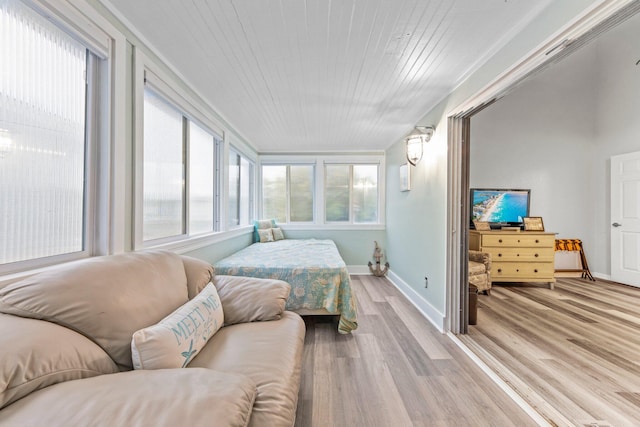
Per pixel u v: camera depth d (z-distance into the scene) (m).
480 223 4.32
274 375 1.10
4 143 1.08
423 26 1.62
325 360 2.06
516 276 3.99
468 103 2.21
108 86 1.49
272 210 5.23
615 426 1.40
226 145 3.36
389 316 2.95
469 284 2.71
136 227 1.71
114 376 0.82
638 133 3.94
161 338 1.04
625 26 3.94
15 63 1.11
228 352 1.26
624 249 4.05
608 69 4.24
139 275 1.23
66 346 0.83
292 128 3.77
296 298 2.56
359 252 5.08
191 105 2.43
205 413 0.68
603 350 2.17
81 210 1.42
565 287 3.98
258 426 0.89
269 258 3.01
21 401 0.68
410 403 1.59
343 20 1.56
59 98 1.29
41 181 1.22
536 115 4.52
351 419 1.46
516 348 2.21
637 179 3.89
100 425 0.62
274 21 1.58
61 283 0.96
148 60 1.80
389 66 2.08
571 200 4.50
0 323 0.79
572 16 1.29
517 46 1.65
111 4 1.46
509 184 4.52
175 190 2.33
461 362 2.03
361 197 5.19
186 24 1.61
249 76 2.25
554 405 1.55
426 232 3.03
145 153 1.95
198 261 1.76
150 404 0.69
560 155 4.51
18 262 1.13
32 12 1.16
